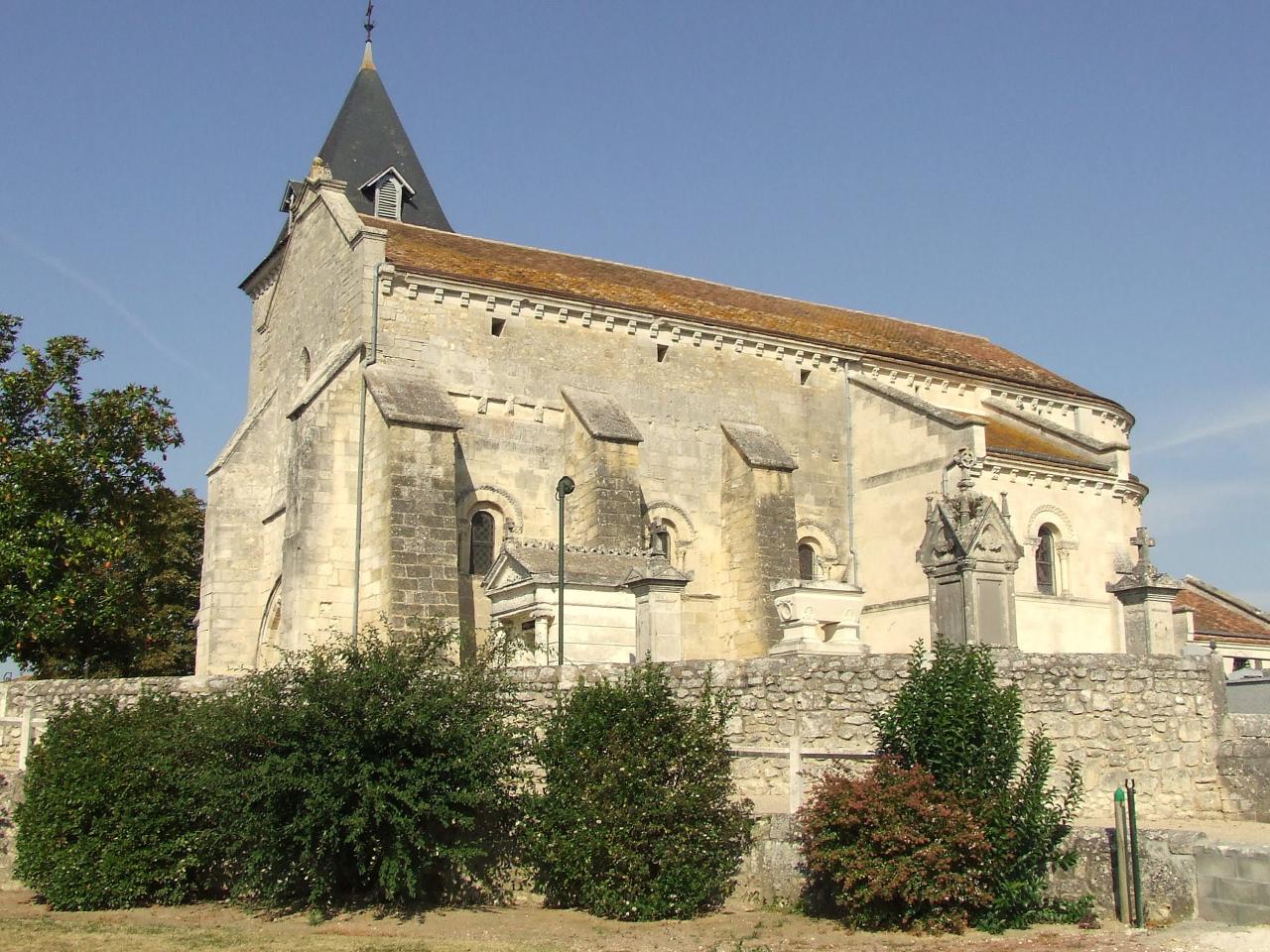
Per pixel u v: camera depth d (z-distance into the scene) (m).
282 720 17.09
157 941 14.88
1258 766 19.78
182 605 42.62
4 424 32.06
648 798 16.80
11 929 15.61
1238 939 13.64
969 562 21.23
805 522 39.41
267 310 41.28
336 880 17.52
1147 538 24.28
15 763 22.22
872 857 15.29
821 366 40.81
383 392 31.80
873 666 19.30
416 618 28.00
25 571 31.00
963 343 50.41
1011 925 15.24
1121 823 15.26
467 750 17.23
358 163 46.47
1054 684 19.50
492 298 35.16
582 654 28.50
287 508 32.34
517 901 17.52
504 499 34.44
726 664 20.08
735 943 14.73
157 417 34.34
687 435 37.94
